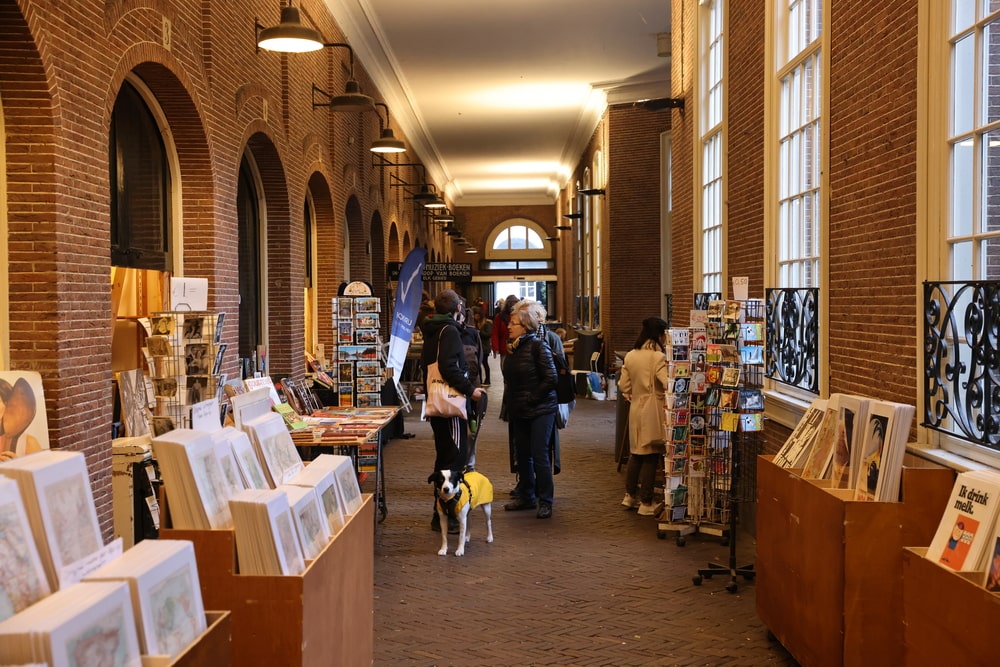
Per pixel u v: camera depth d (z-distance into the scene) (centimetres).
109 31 560
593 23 1395
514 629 501
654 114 1848
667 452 698
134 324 684
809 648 416
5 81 473
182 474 287
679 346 693
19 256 485
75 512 219
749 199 766
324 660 308
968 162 397
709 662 452
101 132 549
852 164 524
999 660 271
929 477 374
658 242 1867
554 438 891
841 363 543
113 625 194
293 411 660
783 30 681
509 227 3847
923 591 320
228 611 249
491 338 2030
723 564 627
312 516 316
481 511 809
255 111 904
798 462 461
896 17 461
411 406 1639
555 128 2312
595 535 721
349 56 1379
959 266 405
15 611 187
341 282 1257
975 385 376
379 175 1759
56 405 489
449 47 1534
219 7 782
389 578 603
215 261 775
